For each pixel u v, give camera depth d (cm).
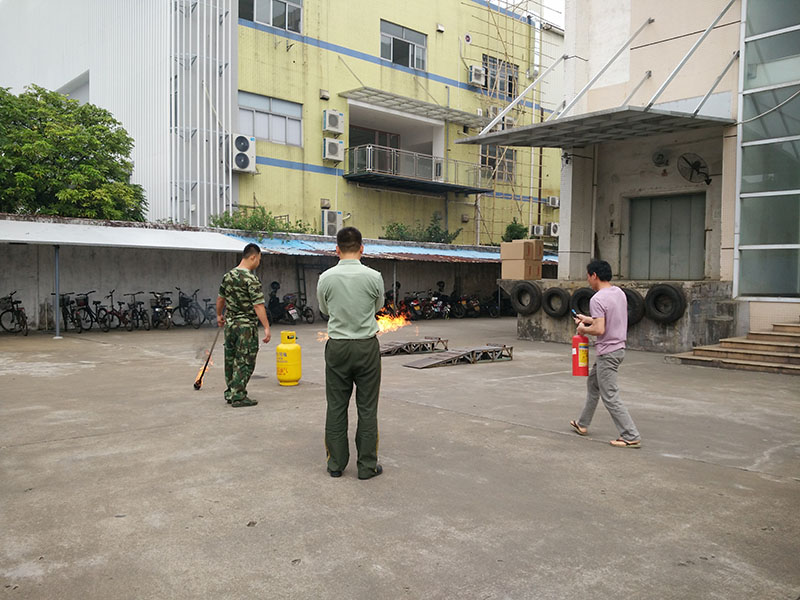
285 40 2308
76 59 2536
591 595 294
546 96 3262
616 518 387
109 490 428
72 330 1623
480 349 1102
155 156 2072
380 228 2631
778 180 1202
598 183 1659
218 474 464
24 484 439
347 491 431
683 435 592
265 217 1994
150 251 1769
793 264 1180
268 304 1953
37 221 1527
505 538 356
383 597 292
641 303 1259
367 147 2439
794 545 350
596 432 600
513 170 3147
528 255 1516
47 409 679
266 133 2277
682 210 1559
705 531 368
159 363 1048
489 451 530
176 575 311
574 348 587
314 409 686
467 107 2905
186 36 2061
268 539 353
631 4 1472
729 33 1292
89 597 289
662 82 1417
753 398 778
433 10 2766
